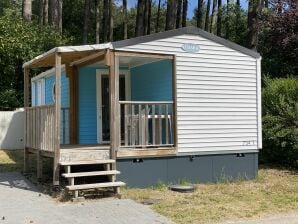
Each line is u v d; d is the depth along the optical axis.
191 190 10.63
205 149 11.79
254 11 19.91
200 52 11.82
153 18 42.84
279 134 14.30
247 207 9.16
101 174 10.07
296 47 18.28
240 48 12.36
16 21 22.38
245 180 12.26
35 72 22.52
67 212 8.53
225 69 12.16
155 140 11.76
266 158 15.27
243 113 12.40
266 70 19.30
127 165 10.86
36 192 10.45
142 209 8.79
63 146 12.34
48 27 24.53
